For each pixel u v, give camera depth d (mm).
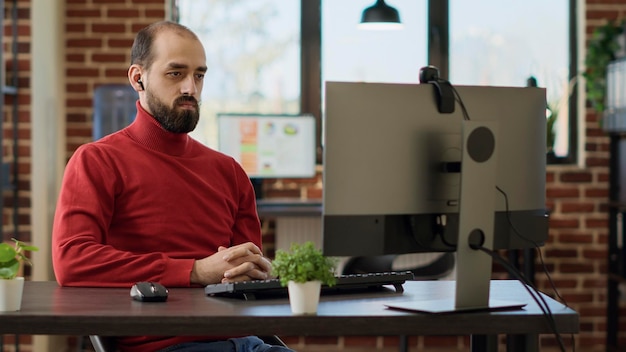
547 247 5664
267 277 2502
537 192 2324
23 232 4816
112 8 5500
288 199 5629
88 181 2598
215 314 2021
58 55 5363
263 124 5383
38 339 4953
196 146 2859
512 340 2201
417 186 2166
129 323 2004
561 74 5773
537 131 2312
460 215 2121
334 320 2014
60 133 5422
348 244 2115
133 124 2777
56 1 5312
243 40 5711
